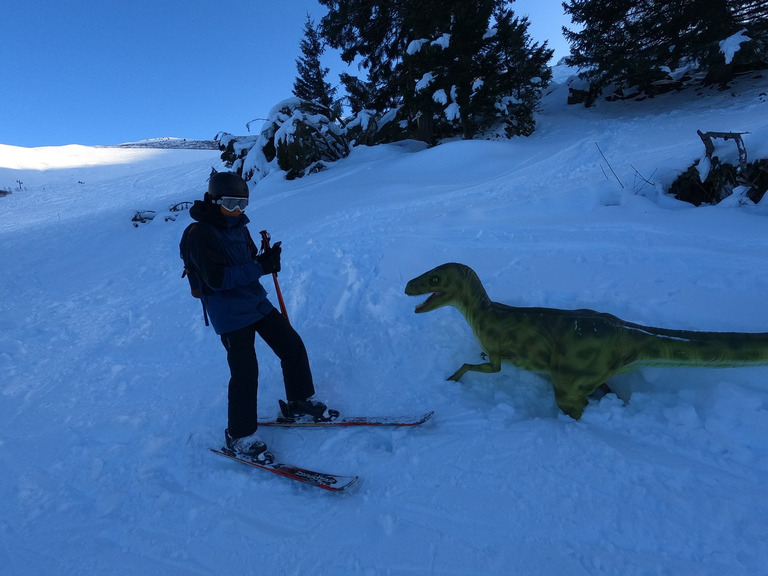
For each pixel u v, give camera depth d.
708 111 12.01
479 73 15.43
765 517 1.72
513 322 2.62
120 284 7.43
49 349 4.92
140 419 3.14
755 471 1.94
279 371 3.50
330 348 3.73
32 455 2.89
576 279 4.00
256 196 14.02
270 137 17.95
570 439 2.27
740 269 3.62
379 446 2.55
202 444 2.75
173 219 12.90
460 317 3.74
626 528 1.76
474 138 16.03
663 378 2.67
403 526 1.94
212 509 2.22
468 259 4.90
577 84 18.72
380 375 3.22
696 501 1.82
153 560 1.97
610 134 11.80
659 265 3.96
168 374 3.88
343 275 5.20
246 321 2.50
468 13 14.80
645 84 15.81
